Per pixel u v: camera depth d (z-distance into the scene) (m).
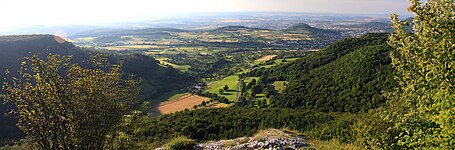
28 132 10.45
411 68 11.46
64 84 10.59
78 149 10.65
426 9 10.77
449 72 9.18
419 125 10.83
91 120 10.87
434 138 9.25
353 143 19.53
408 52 11.20
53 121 10.41
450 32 9.94
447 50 9.39
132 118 12.67
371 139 15.17
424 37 10.41
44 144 10.38
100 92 11.02
